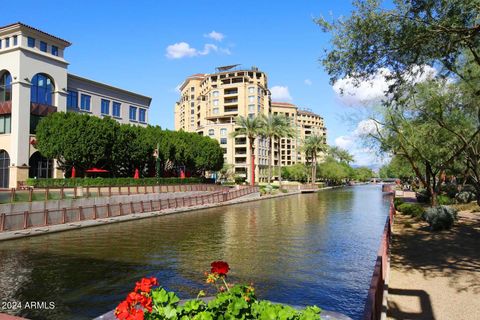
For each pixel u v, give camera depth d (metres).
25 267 15.06
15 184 39.81
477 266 11.62
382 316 7.03
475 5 9.22
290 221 30.73
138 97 62.41
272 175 117.06
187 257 16.86
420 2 9.88
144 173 55.88
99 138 41.31
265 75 122.44
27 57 41.59
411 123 26.83
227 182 91.31
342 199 61.44
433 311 7.72
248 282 12.80
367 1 10.45
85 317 9.77
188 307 3.82
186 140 65.31
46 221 24.69
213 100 116.44
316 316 3.51
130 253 17.77
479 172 29.42
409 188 87.19
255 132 67.75
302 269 14.58
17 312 10.14
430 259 12.88
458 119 23.06
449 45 10.57
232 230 25.48
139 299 3.71
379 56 11.02
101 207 29.77
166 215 35.78
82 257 16.92
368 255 17.17
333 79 11.77
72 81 49.47
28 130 41.41
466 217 25.16
